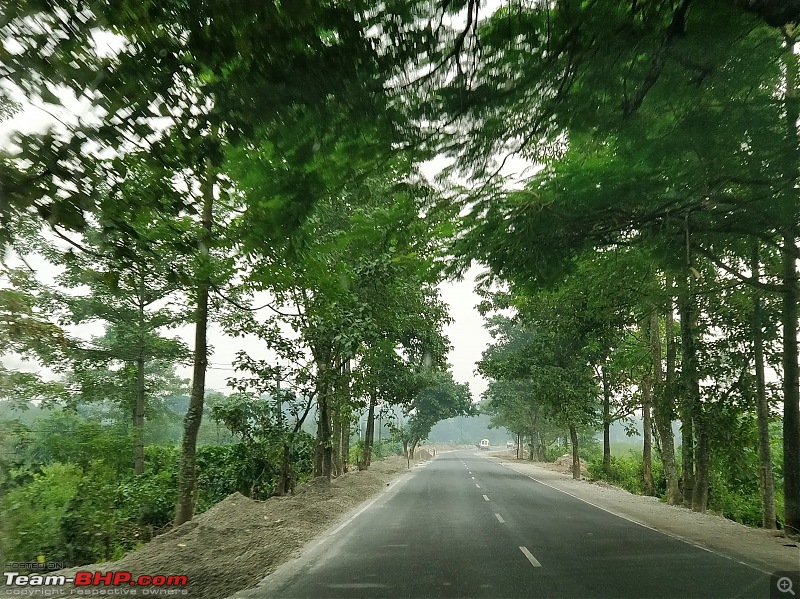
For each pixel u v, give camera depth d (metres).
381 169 8.56
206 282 10.57
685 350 16.66
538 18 6.65
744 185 10.41
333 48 5.96
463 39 6.50
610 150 9.91
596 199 10.73
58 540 11.75
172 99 6.20
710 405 16.25
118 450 21.27
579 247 12.30
